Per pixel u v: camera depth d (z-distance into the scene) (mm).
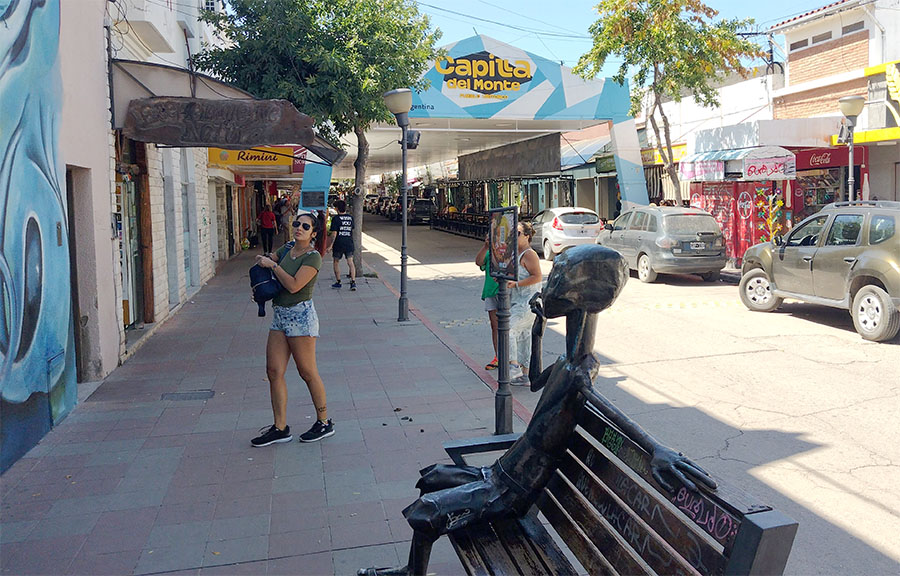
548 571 2947
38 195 6086
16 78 5609
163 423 6547
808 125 16703
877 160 16938
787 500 4918
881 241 9711
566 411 3008
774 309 12336
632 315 12203
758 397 7355
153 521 4555
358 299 14711
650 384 7941
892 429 6281
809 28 18859
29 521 4562
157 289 11555
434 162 46531
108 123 8438
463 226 36875
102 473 5355
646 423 6613
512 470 3162
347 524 4496
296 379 8148
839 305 10352
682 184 23297
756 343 9859
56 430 6352
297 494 4949
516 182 36156
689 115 23797
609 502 2709
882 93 16375
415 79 16891
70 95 7016
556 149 25766
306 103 14820
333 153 10125
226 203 25578
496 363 8391
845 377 8008
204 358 9250
